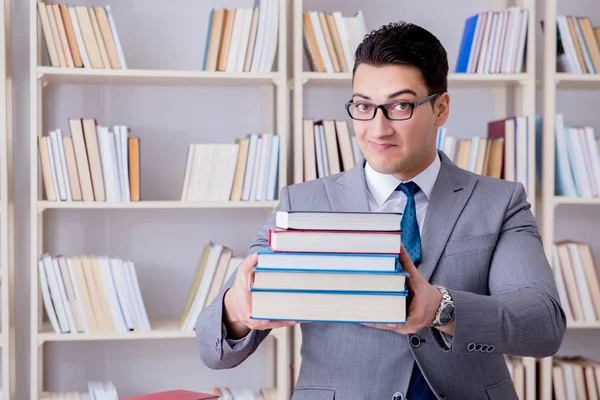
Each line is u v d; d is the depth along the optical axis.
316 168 2.55
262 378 2.87
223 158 2.53
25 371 2.70
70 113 2.72
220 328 1.20
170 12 2.76
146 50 2.75
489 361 1.40
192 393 1.53
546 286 1.30
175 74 2.47
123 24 2.74
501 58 2.62
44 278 2.43
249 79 2.59
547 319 1.23
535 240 1.42
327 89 2.84
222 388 2.71
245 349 1.22
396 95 1.30
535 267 1.35
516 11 2.60
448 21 2.89
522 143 2.58
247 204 2.50
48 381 2.74
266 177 2.54
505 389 1.41
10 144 2.59
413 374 1.36
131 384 2.79
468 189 1.46
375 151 1.33
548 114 2.62
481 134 2.91
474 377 1.37
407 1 2.87
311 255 1.00
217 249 2.52
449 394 1.35
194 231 2.81
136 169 2.49
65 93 2.71
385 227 1.00
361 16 2.56
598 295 2.62
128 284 2.48
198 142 2.80
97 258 2.49
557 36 2.66
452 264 1.39
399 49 1.30
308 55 2.63
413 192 1.44
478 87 2.87
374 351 1.36
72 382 2.76
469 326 1.14
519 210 1.46
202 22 2.78
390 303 0.99
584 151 2.63
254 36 2.53
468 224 1.42
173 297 2.81
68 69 2.42
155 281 2.79
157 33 2.76
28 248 2.69
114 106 2.75
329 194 1.48
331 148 2.54
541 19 2.90
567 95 2.93
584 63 2.64
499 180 1.51
